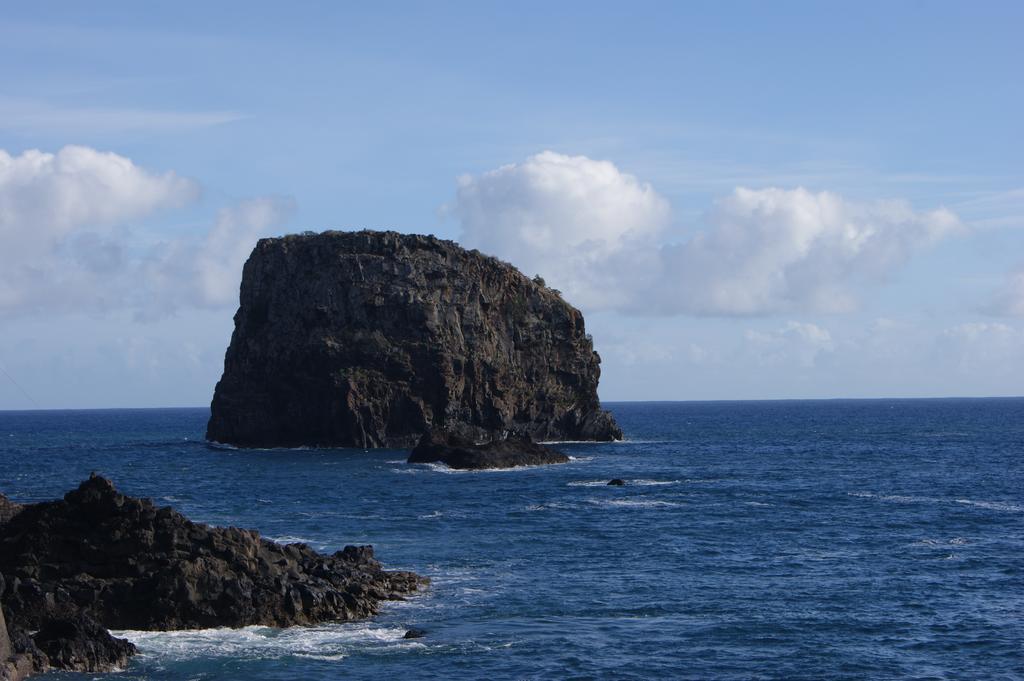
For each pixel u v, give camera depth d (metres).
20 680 38.69
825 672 42.12
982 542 71.94
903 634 47.47
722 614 50.78
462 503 96.31
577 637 46.59
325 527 79.12
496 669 42.03
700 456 163.75
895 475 126.62
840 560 64.88
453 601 52.81
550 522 82.12
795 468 138.25
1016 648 45.28
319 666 42.03
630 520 83.25
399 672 41.47
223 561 48.94
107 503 50.34
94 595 46.28
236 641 44.97
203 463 149.38
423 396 185.75
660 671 42.09
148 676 40.50
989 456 160.75
